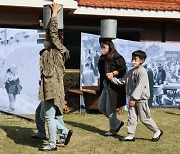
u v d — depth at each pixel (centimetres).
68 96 1075
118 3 1339
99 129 776
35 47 942
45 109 576
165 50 1169
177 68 1185
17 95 931
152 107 1159
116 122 711
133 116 674
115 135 718
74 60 1414
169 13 1370
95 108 985
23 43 930
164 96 1173
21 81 934
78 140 670
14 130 729
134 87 662
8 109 927
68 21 1404
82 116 943
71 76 1234
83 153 587
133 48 1121
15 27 1328
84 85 1010
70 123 834
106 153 593
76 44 1420
